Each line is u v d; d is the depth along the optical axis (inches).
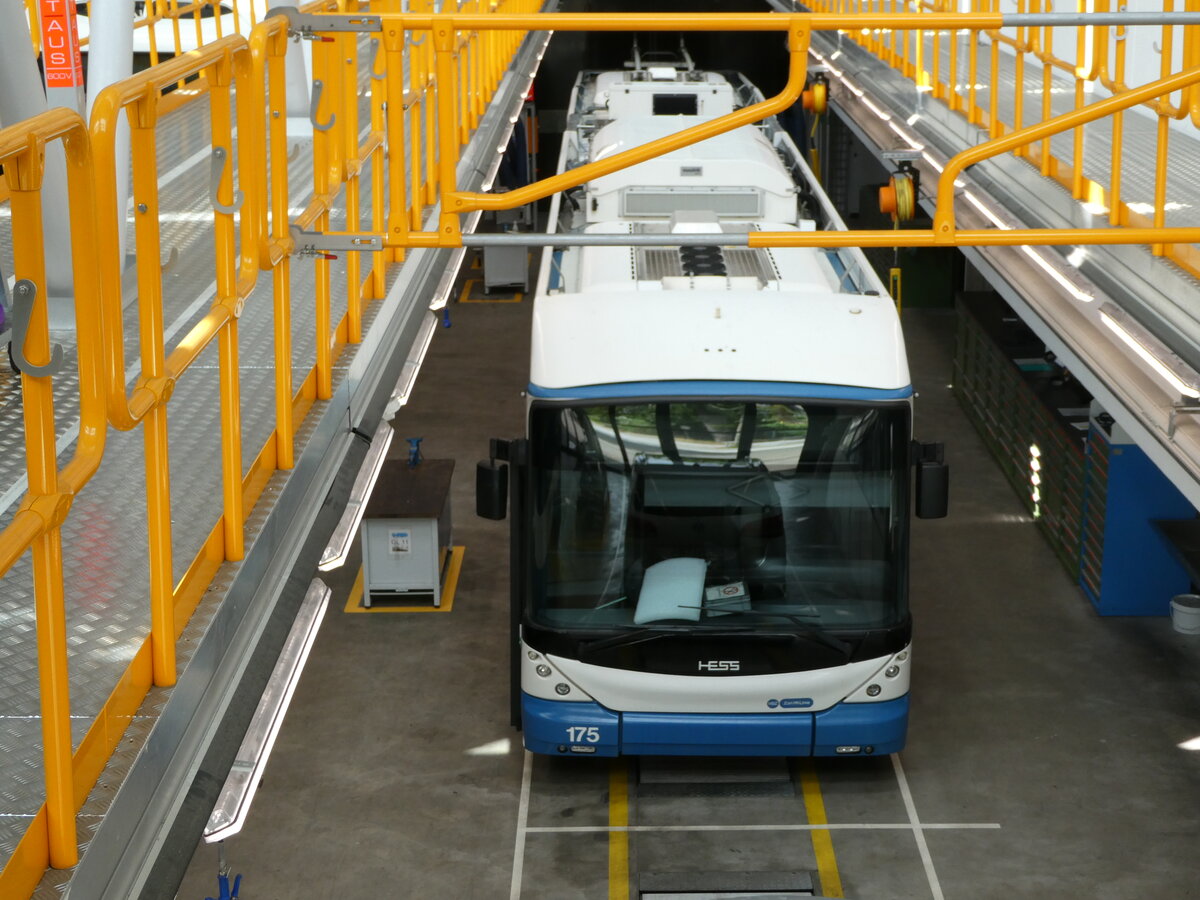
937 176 374.9
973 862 325.1
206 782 108.3
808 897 280.4
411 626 445.7
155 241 106.1
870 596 319.0
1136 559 441.4
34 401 80.7
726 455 313.1
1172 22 172.4
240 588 125.3
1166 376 213.2
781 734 325.7
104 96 92.6
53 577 83.3
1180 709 392.8
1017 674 413.4
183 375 171.9
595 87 641.0
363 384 188.1
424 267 253.0
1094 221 294.7
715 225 390.3
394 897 315.9
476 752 374.6
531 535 319.9
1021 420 533.3
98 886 89.7
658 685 322.7
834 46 642.2
